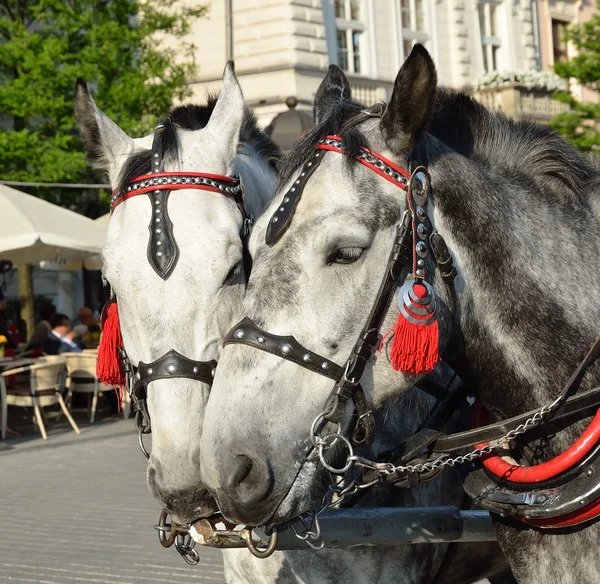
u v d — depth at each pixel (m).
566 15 27.83
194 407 2.76
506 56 25.36
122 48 15.34
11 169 14.98
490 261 2.42
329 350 2.21
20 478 9.02
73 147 15.10
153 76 15.20
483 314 2.43
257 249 2.29
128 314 2.87
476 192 2.44
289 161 2.36
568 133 16.67
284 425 2.18
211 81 21.42
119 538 6.73
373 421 2.26
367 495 2.89
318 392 2.20
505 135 2.61
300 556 2.89
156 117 15.54
